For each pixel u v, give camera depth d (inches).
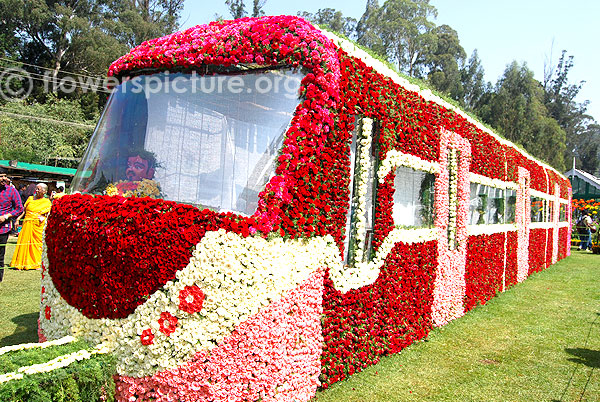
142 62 190.1
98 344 158.1
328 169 183.6
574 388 212.8
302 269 174.4
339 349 197.6
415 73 1788.9
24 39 1382.9
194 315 149.0
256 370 153.7
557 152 1875.0
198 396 148.9
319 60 176.4
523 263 528.1
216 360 149.6
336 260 191.3
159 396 150.3
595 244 925.2
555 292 460.4
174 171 184.7
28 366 138.3
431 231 282.4
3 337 242.4
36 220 432.8
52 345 157.5
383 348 229.5
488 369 233.5
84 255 161.5
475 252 369.1
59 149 1088.2
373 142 224.8
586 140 2866.6
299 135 170.7
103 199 167.6
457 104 341.7
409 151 253.0
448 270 309.1
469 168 345.7
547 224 666.2
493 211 435.5
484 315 347.6
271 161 171.8
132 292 152.6
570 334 304.3
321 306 185.6
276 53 173.3
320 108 176.2
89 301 160.9
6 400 121.4
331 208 187.6
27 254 429.7
